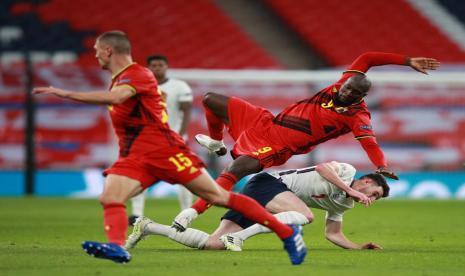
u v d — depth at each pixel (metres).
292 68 90.62
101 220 47.09
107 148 77.38
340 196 29.39
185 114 43.06
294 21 94.00
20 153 77.44
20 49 88.75
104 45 22.72
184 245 29.77
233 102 31.94
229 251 28.27
